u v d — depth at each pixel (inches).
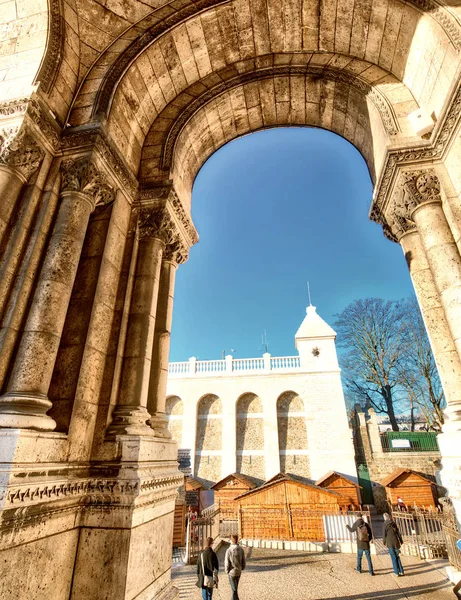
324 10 227.0
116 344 172.6
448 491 167.6
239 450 954.7
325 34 243.4
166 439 182.2
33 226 155.1
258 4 226.7
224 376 1034.7
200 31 235.5
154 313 196.2
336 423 912.3
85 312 159.2
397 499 733.3
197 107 259.6
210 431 997.2
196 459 967.0
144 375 174.6
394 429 1024.9
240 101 279.4
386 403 1095.6
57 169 171.8
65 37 196.9
